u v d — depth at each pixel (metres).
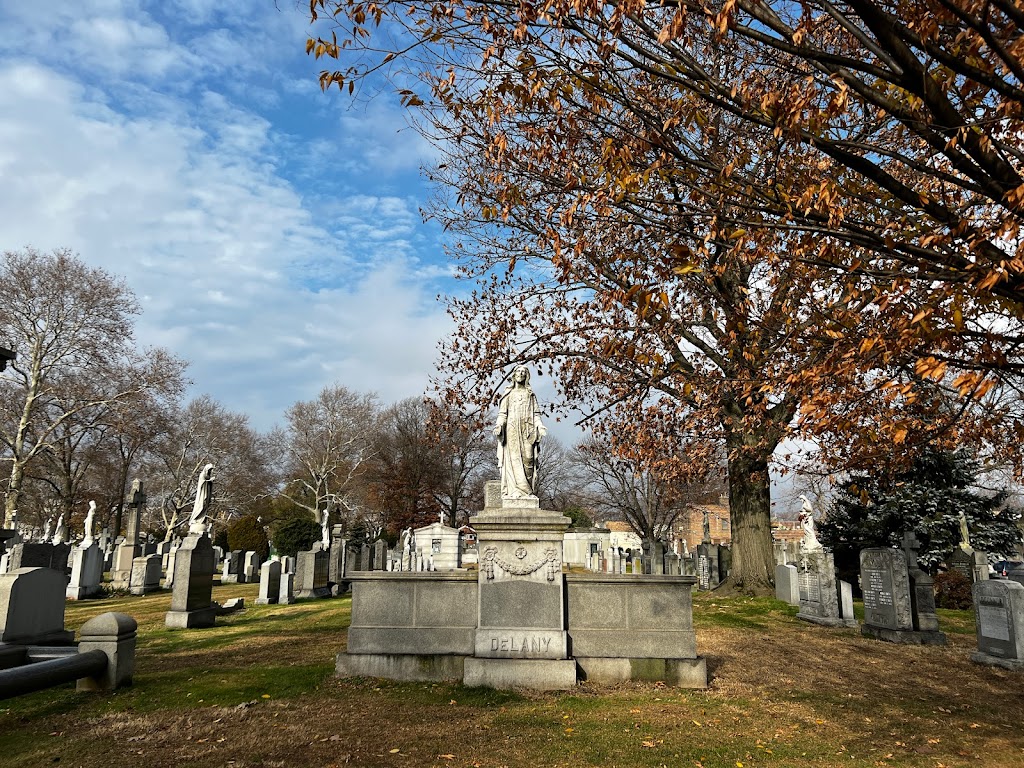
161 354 42.06
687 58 6.52
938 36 6.21
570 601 9.41
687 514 61.09
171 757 5.83
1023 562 28.00
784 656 11.45
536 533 9.23
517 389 9.91
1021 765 6.12
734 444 17.47
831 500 26.08
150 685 8.59
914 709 8.18
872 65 5.58
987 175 5.75
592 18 6.18
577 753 6.18
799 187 7.06
